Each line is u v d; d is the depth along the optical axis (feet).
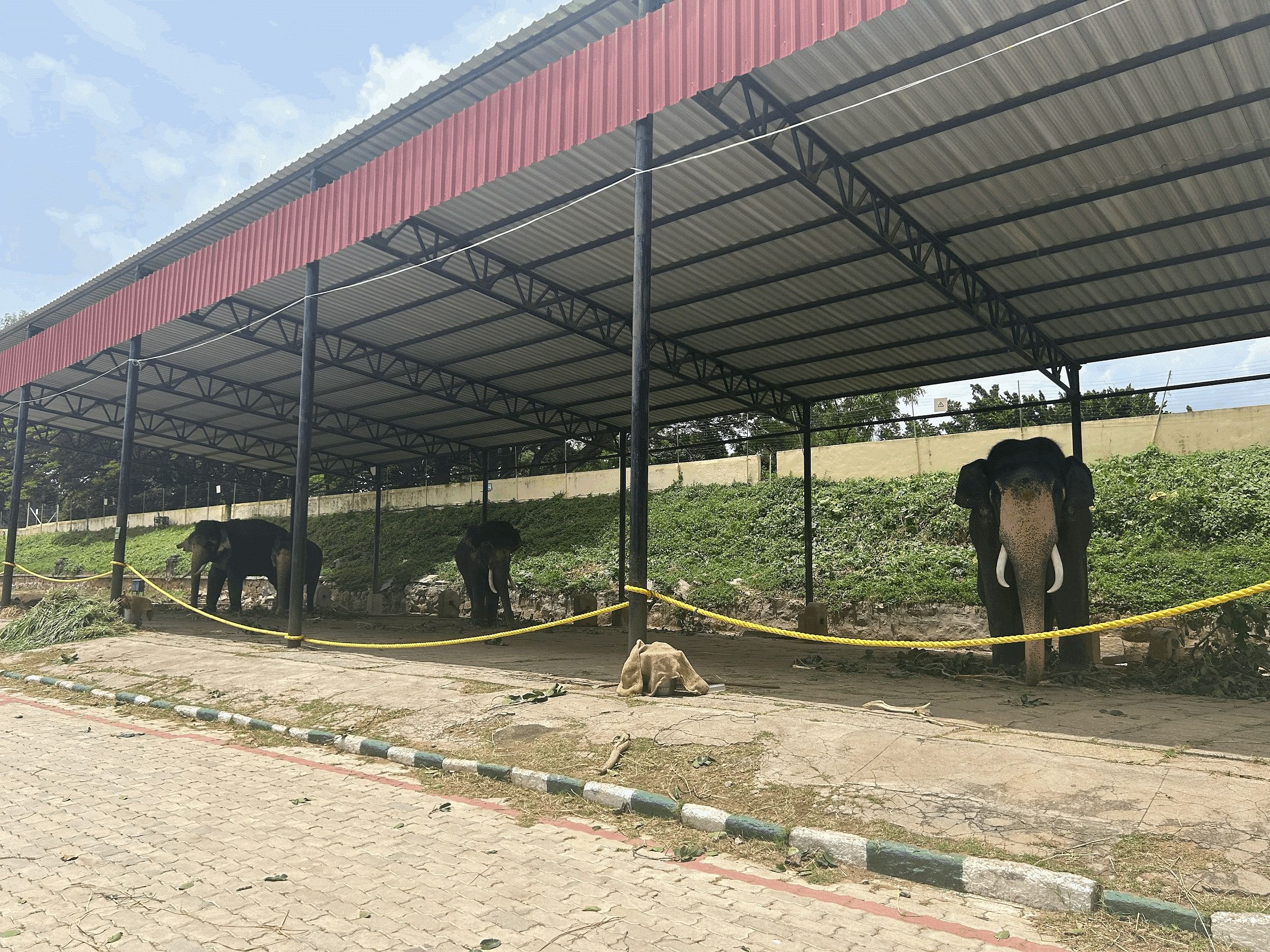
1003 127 33.60
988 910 13.44
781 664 41.16
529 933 12.51
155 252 54.54
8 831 17.46
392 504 117.60
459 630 62.85
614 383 69.51
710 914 13.25
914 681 32.65
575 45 33.81
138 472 142.10
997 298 47.39
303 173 44.19
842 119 33.58
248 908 13.39
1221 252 41.81
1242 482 60.64
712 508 85.25
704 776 19.42
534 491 104.27
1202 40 28.02
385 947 12.04
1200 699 28.94
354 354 63.77
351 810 19.07
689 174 38.19
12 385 69.62
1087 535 33.88
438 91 36.96
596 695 27.22
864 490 77.71
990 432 75.77
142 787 21.12
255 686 33.12
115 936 12.35
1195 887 12.94
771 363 61.11
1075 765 17.44
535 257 47.34
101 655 42.96
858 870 15.23
